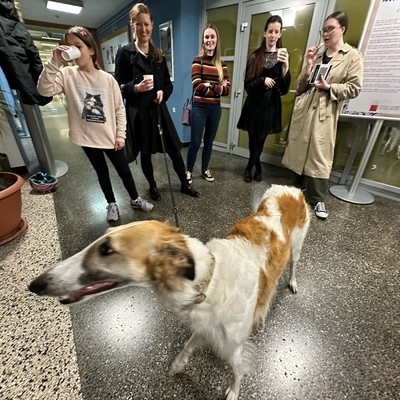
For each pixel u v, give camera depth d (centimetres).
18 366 113
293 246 141
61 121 741
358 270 177
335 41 213
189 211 251
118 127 198
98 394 105
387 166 290
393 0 211
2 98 299
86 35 163
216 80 268
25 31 221
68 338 126
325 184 243
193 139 291
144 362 117
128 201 267
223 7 380
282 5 316
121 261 78
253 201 274
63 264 82
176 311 82
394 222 238
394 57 223
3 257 179
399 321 139
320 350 124
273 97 279
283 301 152
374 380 112
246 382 110
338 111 224
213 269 82
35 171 343
